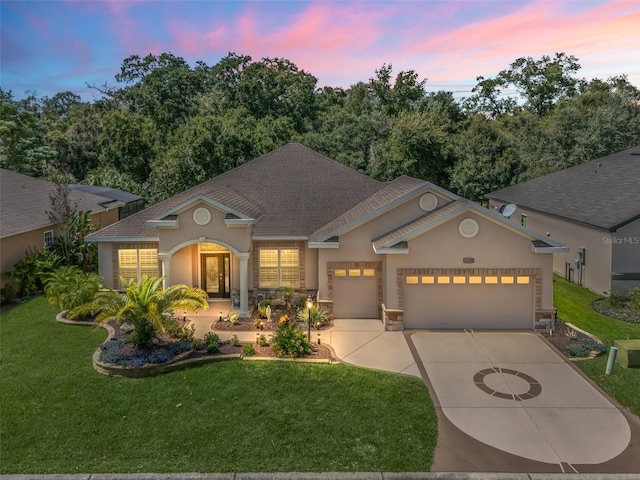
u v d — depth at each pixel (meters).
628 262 19.45
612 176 25.36
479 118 45.22
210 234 18.31
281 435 9.80
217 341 14.69
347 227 17.86
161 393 11.79
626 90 50.62
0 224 21.08
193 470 8.60
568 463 8.88
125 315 13.58
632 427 10.20
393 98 60.31
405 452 9.20
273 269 19.78
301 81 62.75
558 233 24.42
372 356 14.26
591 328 16.73
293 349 14.08
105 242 20.20
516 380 12.55
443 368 13.36
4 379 12.64
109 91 64.81
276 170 23.50
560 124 43.72
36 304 20.23
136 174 49.19
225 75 64.62
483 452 9.24
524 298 16.64
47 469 8.68
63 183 25.75
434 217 16.91
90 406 11.15
